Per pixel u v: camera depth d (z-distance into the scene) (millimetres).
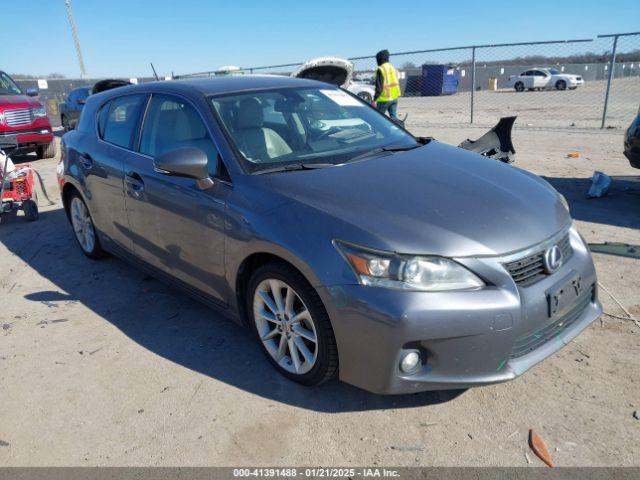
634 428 2541
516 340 2490
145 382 3131
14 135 11109
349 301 2473
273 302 3018
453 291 2402
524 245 2578
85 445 2652
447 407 2766
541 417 2652
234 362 3283
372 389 2543
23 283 4719
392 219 2576
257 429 2686
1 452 2645
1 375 3287
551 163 8305
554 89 32969
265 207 2865
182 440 2641
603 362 3047
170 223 3541
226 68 12711
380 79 10594
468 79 37156
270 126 3471
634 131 5984
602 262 4398
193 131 3504
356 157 3352
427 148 3678
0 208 6246
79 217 5168
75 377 3221
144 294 4328
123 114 4297
